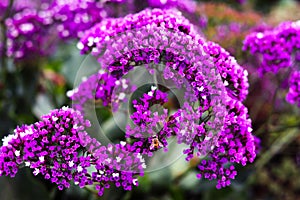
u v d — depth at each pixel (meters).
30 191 0.81
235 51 0.81
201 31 0.84
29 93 0.93
